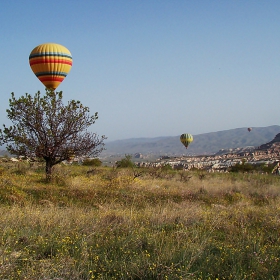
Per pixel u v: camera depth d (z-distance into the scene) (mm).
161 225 9281
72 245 7242
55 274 5746
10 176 16516
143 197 14578
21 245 7059
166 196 15250
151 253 6922
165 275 5938
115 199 13711
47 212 9664
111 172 21141
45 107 18000
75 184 15336
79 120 18406
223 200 15805
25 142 17547
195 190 17234
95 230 8359
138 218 9922
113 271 6176
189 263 6293
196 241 7602
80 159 19094
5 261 5934
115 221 9273
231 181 22594
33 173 19438
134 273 6047
